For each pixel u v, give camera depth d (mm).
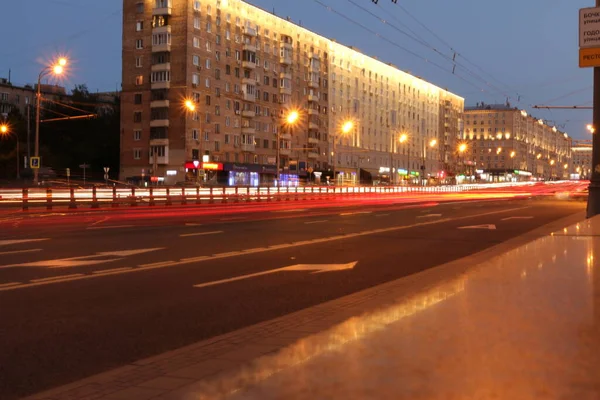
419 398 2971
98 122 102125
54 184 62219
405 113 128375
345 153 108500
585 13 21281
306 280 10492
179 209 34531
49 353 5879
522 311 5359
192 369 5000
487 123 179500
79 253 13453
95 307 8000
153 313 7727
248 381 3576
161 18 78250
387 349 4000
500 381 3234
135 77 80688
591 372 3398
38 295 8703
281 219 26422
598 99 22109
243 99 86438
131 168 81188
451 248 15648
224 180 82875
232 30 84938
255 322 7285
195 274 10906
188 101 68438
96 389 4621
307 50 99438
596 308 5480
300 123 98125
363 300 7949
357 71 112062
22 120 95875
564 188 120875
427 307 5645
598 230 16422
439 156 145000
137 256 13109
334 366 3613
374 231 20578
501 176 175875
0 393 4719
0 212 29234
